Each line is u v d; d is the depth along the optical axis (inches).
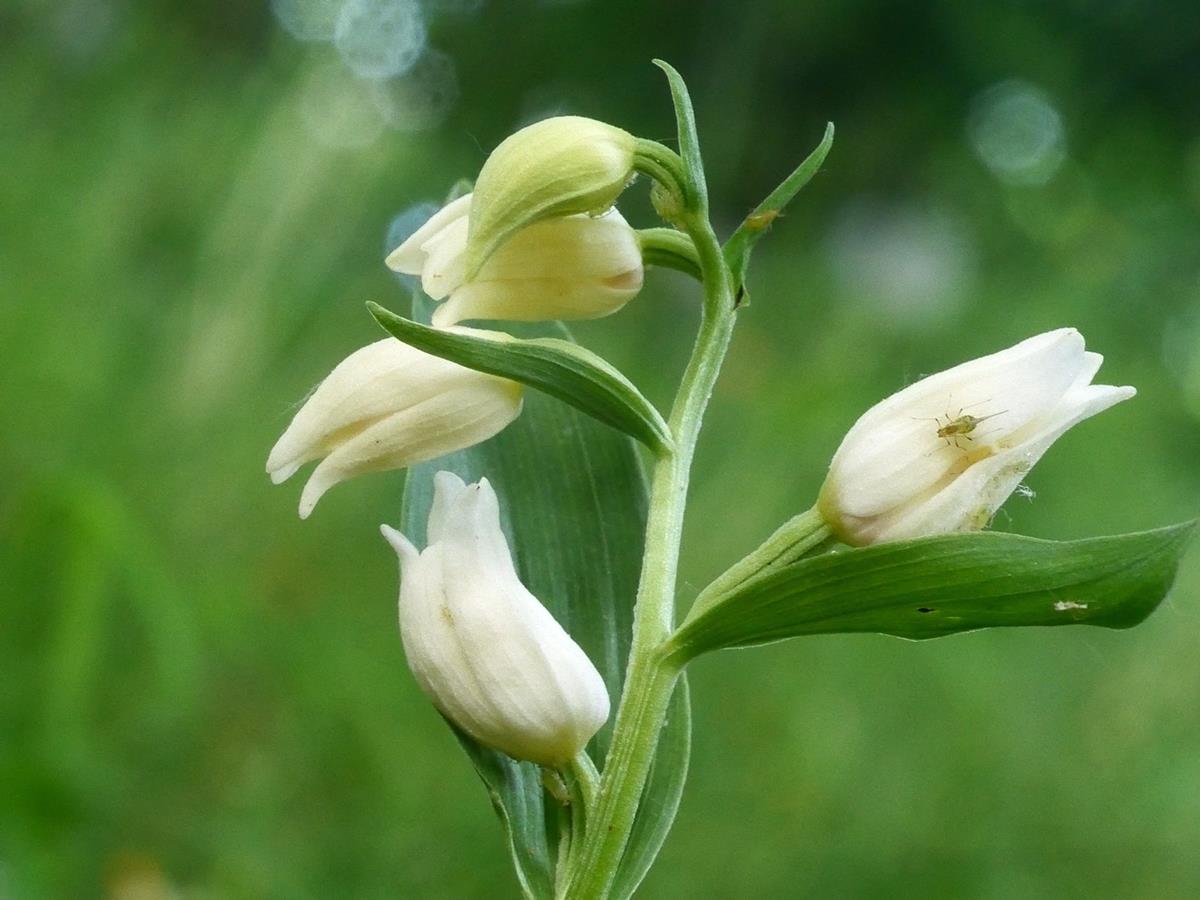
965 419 7.1
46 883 9.1
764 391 16.8
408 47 34.5
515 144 7.1
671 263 7.4
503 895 10.2
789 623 7.1
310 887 9.9
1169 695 13.1
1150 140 35.4
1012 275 27.8
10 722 9.5
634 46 36.9
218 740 10.3
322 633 11.0
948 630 7.0
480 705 7.0
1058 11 39.2
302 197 12.5
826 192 35.8
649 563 7.2
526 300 7.3
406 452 7.2
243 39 20.7
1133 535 6.9
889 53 38.0
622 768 7.1
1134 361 24.1
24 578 9.8
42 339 11.3
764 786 11.6
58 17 16.4
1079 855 12.1
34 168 13.0
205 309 12.1
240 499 11.6
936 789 12.1
